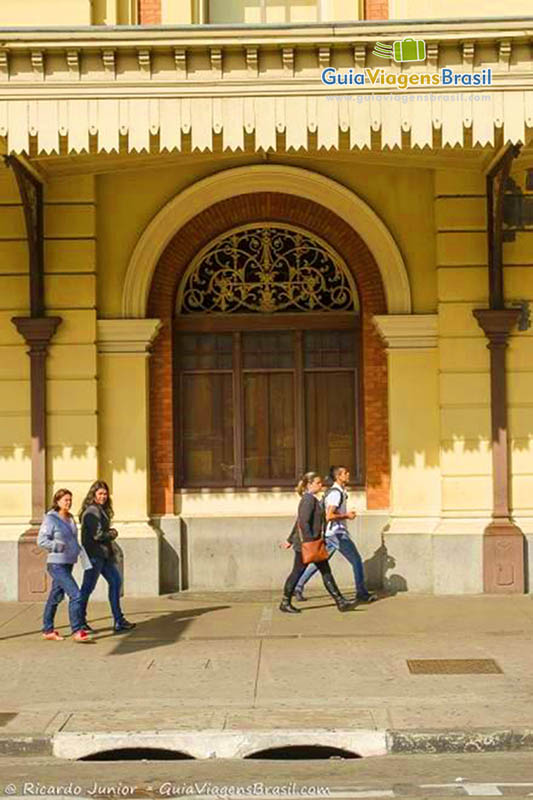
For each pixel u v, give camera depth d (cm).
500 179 1471
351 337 1650
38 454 1566
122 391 1598
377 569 1612
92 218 1583
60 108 1272
